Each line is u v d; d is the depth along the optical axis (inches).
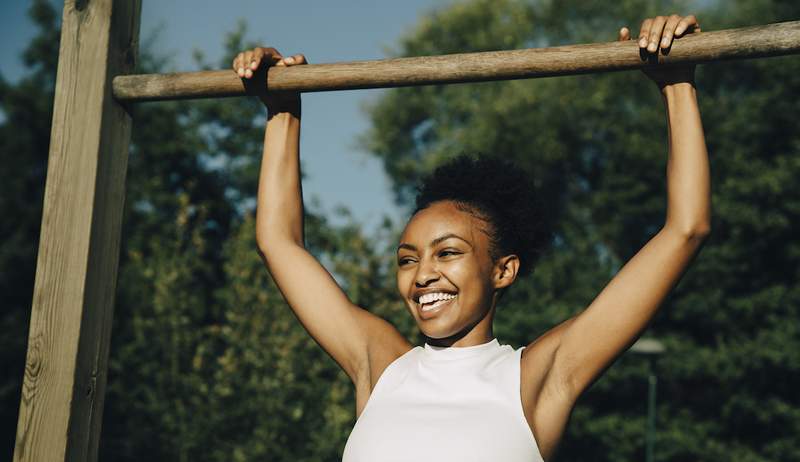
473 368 88.7
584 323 84.5
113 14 102.3
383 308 366.6
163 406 359.6
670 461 660.1
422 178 103.6
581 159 785.6
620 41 87.7
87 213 98.0
